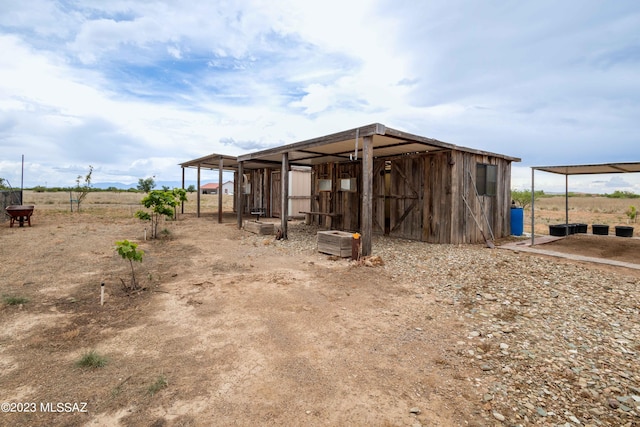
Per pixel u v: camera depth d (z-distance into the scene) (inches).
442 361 105.0
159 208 354.9
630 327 131.0
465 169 321.4
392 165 366.3
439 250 284.8
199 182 640.4
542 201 1160.8
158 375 95.6
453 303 160.4
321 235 284.8
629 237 343.0
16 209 413.4
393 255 265.4
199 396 85.7
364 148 245.4
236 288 182.9
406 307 155.1
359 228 413.7
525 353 110.5
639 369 100.5
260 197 699.4
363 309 152.2
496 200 366.0
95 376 94.7
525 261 238.1
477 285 185.9
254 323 135.3
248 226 425.1
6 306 149.7
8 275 202.2
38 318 137.8
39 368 98.9
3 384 90.0
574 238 341.1
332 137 275.1
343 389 89.6
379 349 113.7
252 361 104.7
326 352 111.2
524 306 155.4
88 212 668.7
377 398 85.7
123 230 416.2
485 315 145.0
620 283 184.9
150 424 74.7
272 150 372.8
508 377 96.5
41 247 290.7
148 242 334.3
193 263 246.1
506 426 75.5
